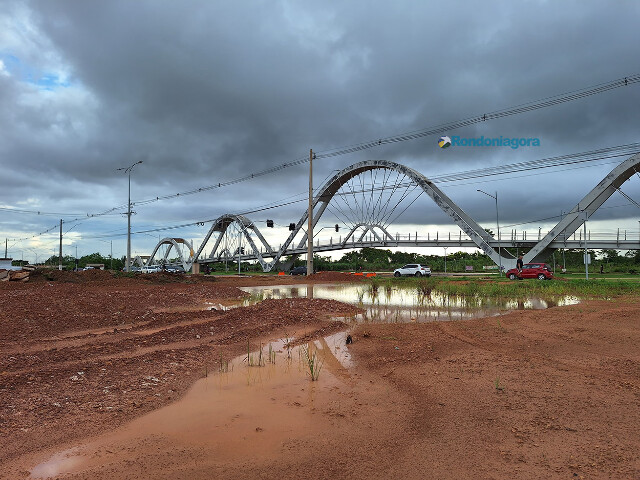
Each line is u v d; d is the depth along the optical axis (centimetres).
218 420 530
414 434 486
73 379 677
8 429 487
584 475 385
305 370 774
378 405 586
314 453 439
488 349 919
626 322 1181
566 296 2145
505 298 2097
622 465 401
